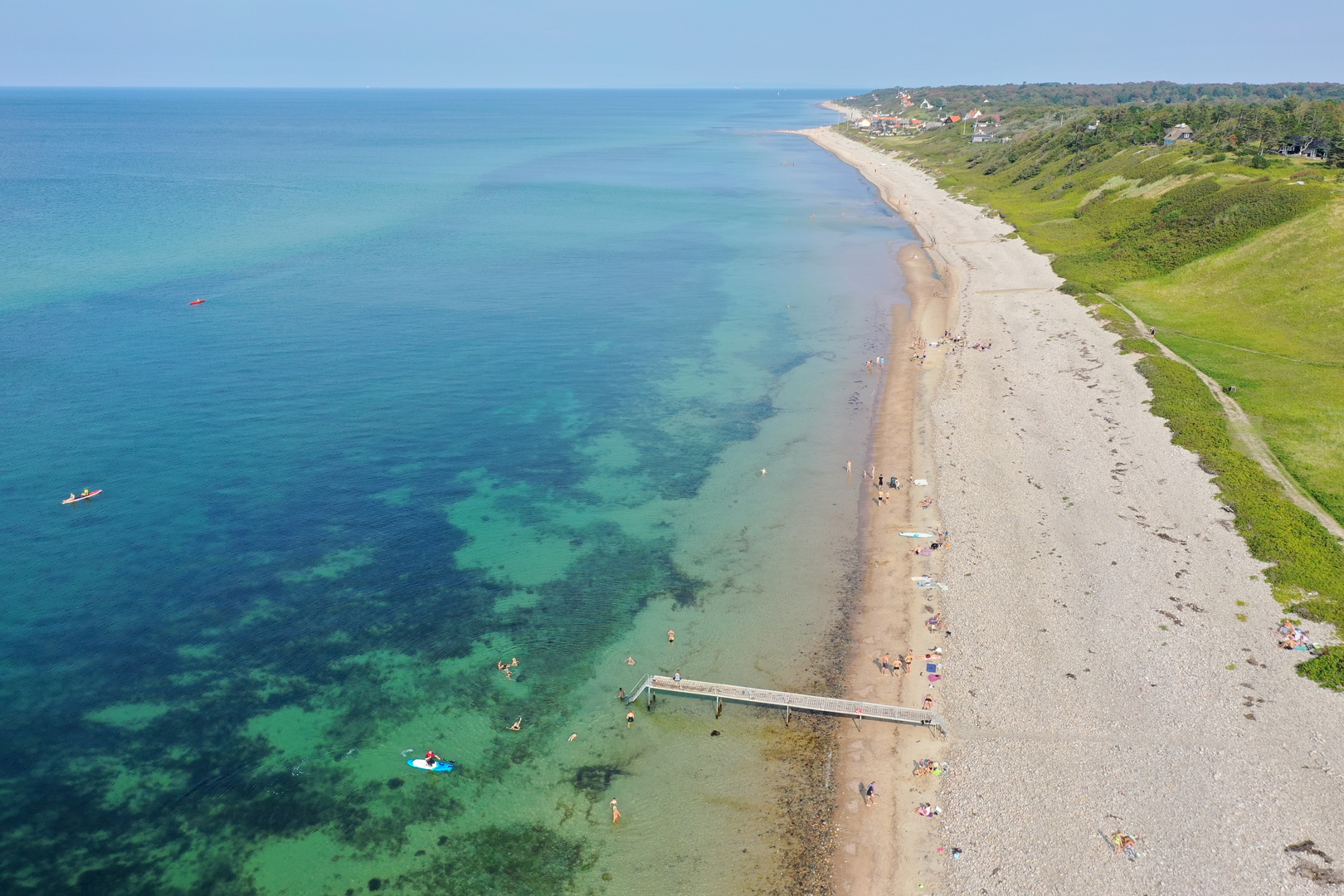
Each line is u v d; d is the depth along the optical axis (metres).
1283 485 55.84
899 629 45.56
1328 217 95.25
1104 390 72.31
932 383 77.75
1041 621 44.75
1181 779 34.72
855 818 34.78
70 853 33.75
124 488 59.41
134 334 90.00
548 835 34.69
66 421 69.19
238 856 33.78
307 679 42.75
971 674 41.62
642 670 43.62
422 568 51.66
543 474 63.16
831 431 69.81
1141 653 41.78
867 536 54.53
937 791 35.66
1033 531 53.00
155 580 49.81
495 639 45.78
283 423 70.12
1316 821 32.53
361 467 63.41
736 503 59.22
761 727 39.88
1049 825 33.34
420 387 78.19
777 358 86.94
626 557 53.03
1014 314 95.12
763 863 33.22
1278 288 89.69
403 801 36.25
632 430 70.56
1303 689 38.75
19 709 40.38
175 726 39.75
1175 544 50.22
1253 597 45.06
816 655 44.25
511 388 78.62
